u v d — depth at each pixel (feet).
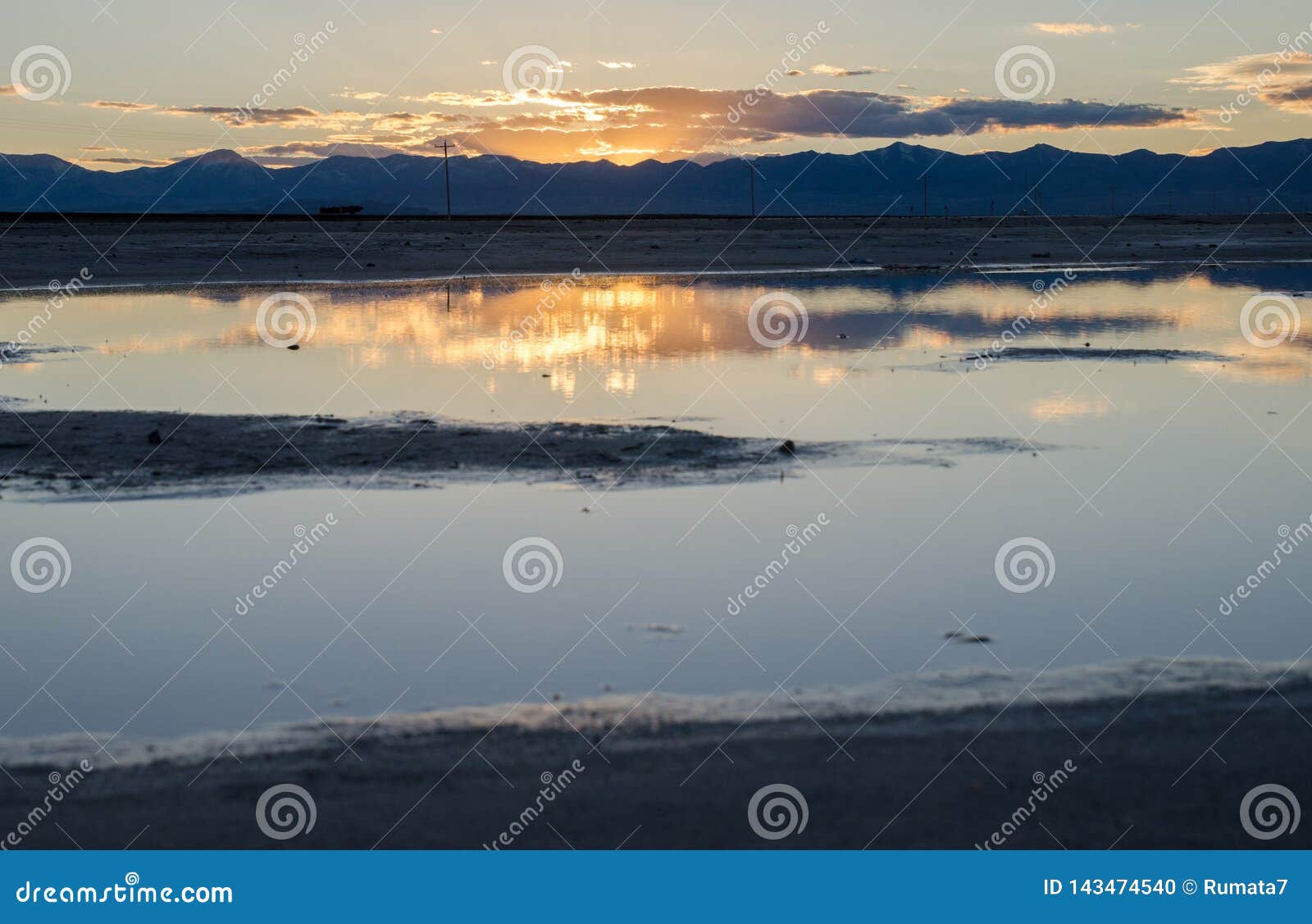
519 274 177.37
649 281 165.99
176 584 38.29
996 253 230.07
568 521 44.91
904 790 23.53
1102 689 29.27
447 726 27.32
